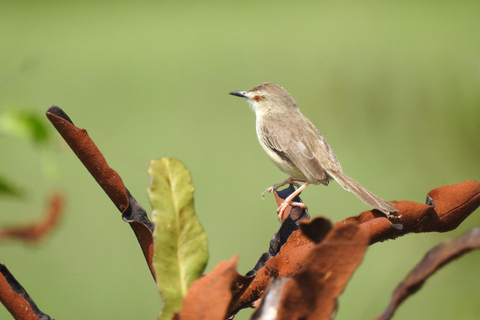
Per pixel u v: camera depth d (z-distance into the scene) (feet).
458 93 38.63
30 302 6.82
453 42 101.35
